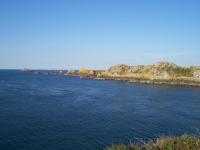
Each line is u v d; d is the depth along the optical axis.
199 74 128.38
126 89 96.94
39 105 55.16
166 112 49.50
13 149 26.14
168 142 14.35
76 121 39.88
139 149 14.66
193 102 63.94
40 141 29.05
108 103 60.44
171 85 117.06
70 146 27.58
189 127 37.31
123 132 33.75
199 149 12.92
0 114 44.09
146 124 38.78
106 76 162.62
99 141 29.52
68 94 77.56
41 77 178.88
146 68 152.38
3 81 126.62
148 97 73.38
